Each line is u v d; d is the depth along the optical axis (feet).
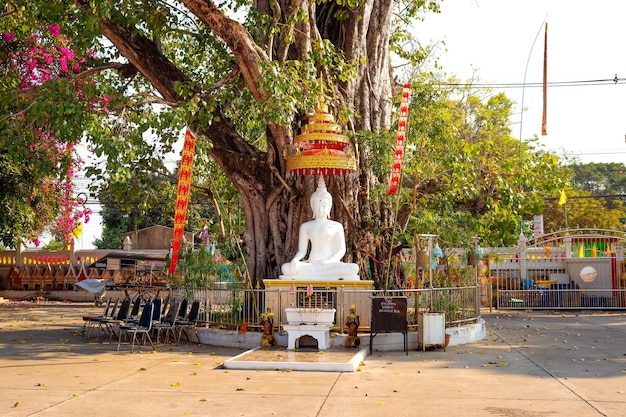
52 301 116.67
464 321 53.52
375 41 64.64
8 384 33.91
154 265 100.12
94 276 118.62
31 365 40.47
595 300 88.22
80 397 30.58
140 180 61.11
